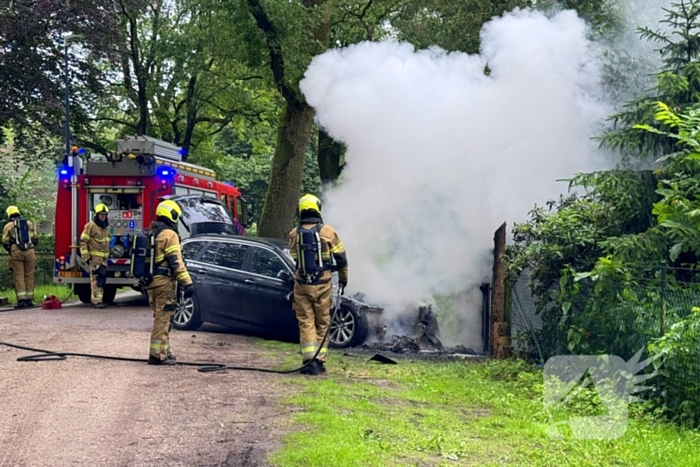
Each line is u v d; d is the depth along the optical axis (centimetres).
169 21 2636
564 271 946
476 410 769
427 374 943
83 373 859
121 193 1630
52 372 859
